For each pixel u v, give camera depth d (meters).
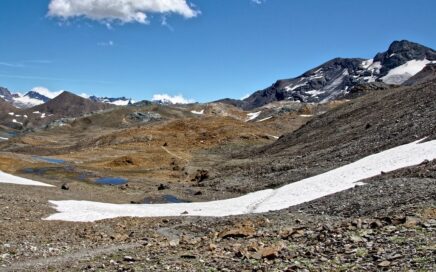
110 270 18.08
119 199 65.06
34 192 58.81
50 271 19.14
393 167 47.47
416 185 33.16
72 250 26.00
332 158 71.94
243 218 35.53
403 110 84.62
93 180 88.19
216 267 16.55
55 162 118.44
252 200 55.12
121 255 21.83
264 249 17.95
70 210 47.84
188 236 29.20
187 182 89.31
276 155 97.69
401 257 14.17
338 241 18.05
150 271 16.91
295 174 68.19
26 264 21.45
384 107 98.25
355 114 106.19
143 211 50.81
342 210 32.88
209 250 20.70
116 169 108.75
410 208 24.34
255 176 78.06
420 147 52.03
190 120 192.75
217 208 52.47
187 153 142.00
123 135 184.38
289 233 22.22
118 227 37.81
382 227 19.59
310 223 28.47
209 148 148.38
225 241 23.50
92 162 124.31
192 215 46.91
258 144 147.00
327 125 109.25
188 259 18.73
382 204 30.19
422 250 14.45
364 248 16.23
